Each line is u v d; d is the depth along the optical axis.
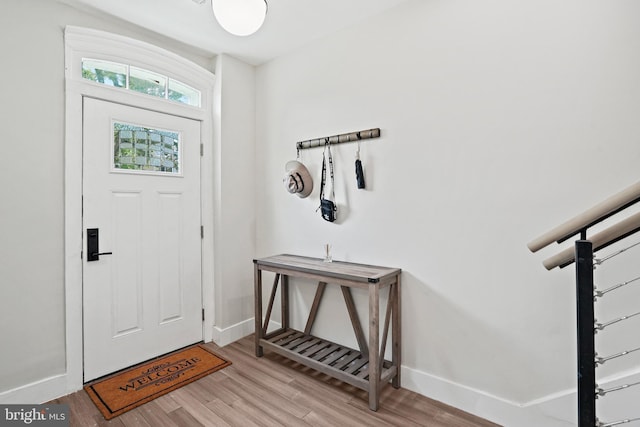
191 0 2.05
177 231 2.65
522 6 1.69
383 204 2.22
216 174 2.83
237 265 2.93
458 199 1.91
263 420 1.81
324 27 2.39
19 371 1.90
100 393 2.06
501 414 1.77
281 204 2.87
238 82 2.93
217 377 2.26
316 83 2.58
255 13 1.71
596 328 0.84
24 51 1.91
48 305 2.01
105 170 2.25
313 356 2.27
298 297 2.77
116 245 2.31
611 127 1.48
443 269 1.97
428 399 2.01
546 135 1.63
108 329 2.27
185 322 2.71
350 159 2.38
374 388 1.88
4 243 1.85
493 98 1.78
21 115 1.90
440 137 1.96
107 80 2.28
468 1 1.85
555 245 1.62
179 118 2.65
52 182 2.02
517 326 1.73
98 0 2.04
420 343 2.07
